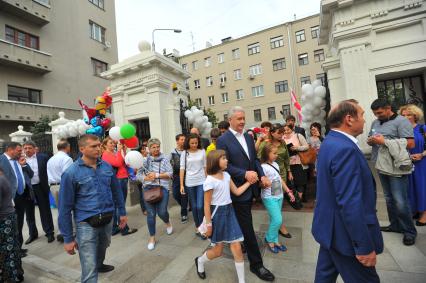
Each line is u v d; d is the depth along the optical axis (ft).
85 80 61.52
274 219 10.10
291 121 16.96
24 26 50.21
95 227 8.18
